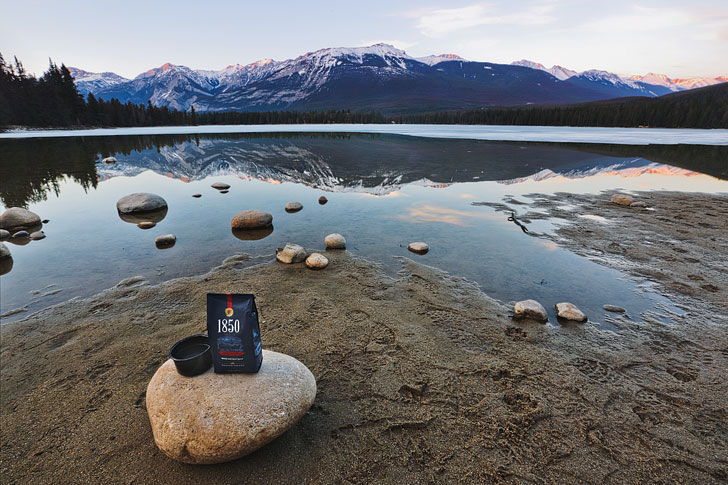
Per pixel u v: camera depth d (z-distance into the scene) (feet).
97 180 52.80
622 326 15.06
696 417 10.18
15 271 20.59
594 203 35.96
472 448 9.11
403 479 8.26
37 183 50.21
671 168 59.26
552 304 16.98
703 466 8.64
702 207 33.91
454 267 21.11
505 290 18.30
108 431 9.61
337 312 16.17
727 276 19.57
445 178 51.31
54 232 28.12
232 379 9.12
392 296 17.67
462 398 10.91
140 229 28.89
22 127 212.43
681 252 23.00
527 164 64.39
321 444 9.19
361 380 11.71
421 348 13.48
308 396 9.68
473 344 13.79
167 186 48.19
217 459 8.35
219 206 36.45
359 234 27.09
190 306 16.70
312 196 40.70
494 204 35.91
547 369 12.30
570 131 175.52
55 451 9.01
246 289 18.37
